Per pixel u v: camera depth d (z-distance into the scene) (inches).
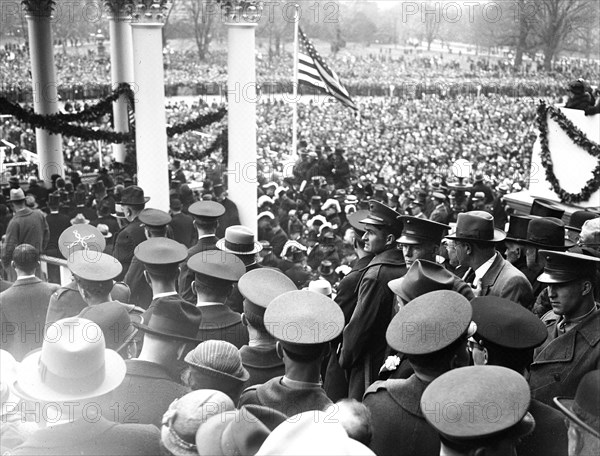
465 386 143.0
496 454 135.7
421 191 799.7
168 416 149.8
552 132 674.8
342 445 135.9
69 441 156.7
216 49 3166.8
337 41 3206.2
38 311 289.0
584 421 143.1
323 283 258.1
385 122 2405.3
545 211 390.6
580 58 2687.0
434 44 3245.6
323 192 894.4
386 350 259.4
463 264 276.7
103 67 2632.9
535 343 178.7
